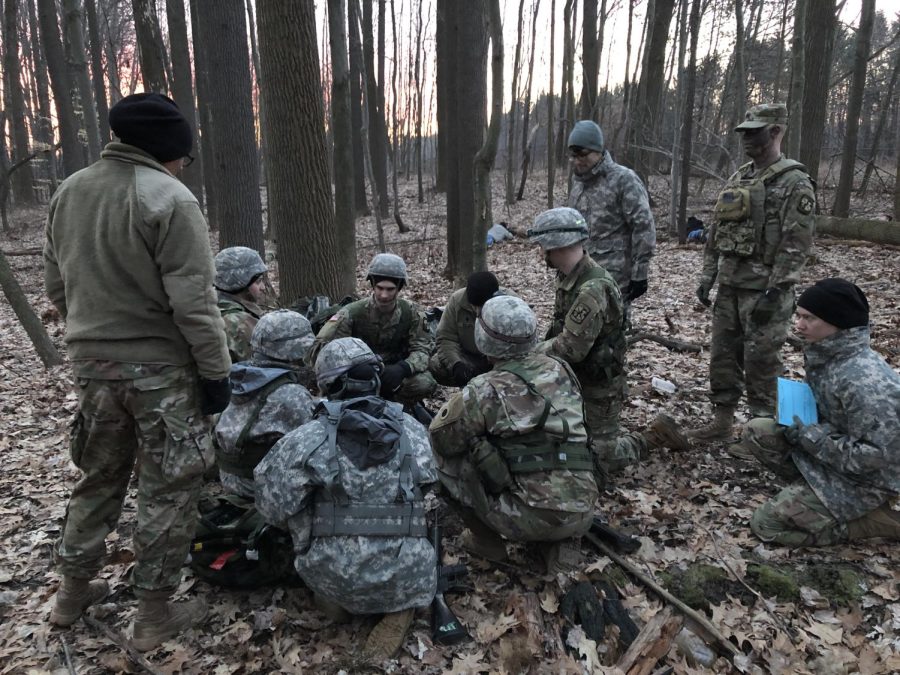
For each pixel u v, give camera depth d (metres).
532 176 27.45
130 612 2.76
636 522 3.40
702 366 5.74
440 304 9.27
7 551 3.29
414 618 2.71
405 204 22.53
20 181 24.17
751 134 3.86
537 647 2.52
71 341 2.23
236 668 2.44
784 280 3.77
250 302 3.95
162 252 2.12
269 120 6.01
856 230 10.57
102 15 31.70
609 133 17.73
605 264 4.15
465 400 2.82
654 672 2.41
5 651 2.55
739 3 12.48
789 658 2.46
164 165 2.30
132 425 2.35
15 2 21.59
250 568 2.82
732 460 4.05
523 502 2.74
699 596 2.80
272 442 2.97
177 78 17.89
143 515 2.36
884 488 2.91
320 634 2.64
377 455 2.45
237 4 8.59
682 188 12.08
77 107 14.30
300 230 6.19
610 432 3.57
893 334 6.02
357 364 2.64
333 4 6.92
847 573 2.87
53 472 4.18
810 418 3.09
